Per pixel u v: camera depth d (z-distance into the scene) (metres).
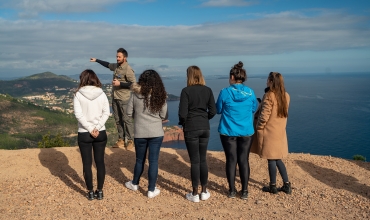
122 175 5.66
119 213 4.06
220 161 6.49
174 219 3.91
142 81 4.48
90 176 4.45
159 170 5.96
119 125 6.94
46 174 5.66
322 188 5.05
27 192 4.79
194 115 4.38
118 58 6.18
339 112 95.00
